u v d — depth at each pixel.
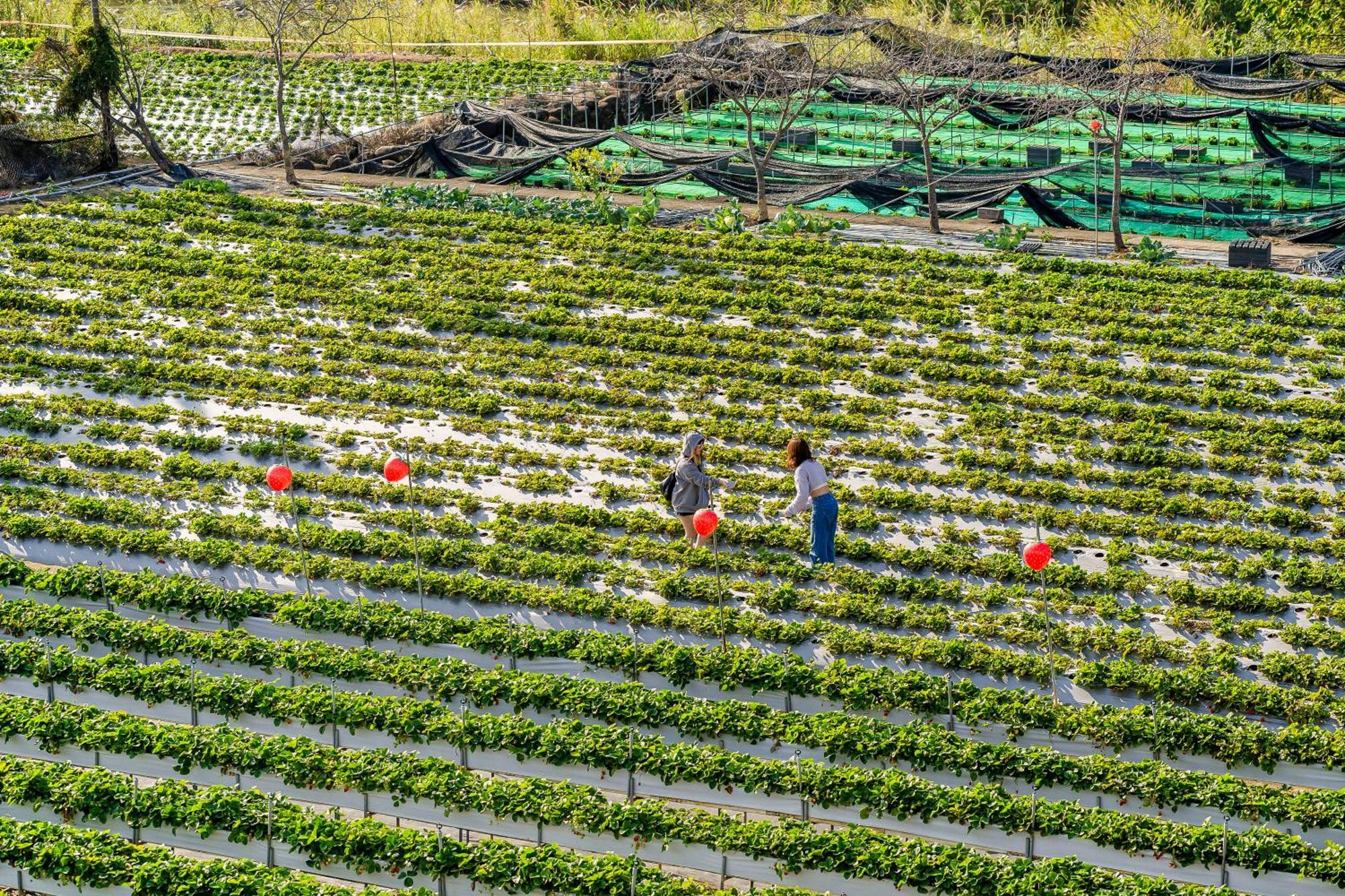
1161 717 23.53
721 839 20.69
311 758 22.33
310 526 30.92
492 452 34.84
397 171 58.78
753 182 55.31
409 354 39.72
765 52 59.66
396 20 81.38
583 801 21.38
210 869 20.00
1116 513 32.06
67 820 21.44
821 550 29.09
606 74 74.38
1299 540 30.30
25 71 68.69
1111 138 49.53
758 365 39.31
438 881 20.36
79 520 31.34
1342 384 37.81
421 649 26.53
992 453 34.25
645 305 43.38
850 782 21.88
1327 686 25.17
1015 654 25.89
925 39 67.06
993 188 53.53
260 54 72.94
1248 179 56.38
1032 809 21.12
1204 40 79.38
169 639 25.97
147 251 46.66
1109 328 40.78
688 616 27.19
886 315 42.25
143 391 37.62
